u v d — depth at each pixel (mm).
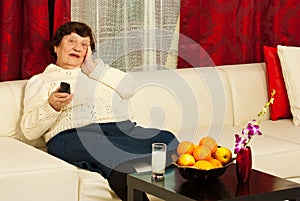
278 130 4234
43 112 3615
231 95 4406
